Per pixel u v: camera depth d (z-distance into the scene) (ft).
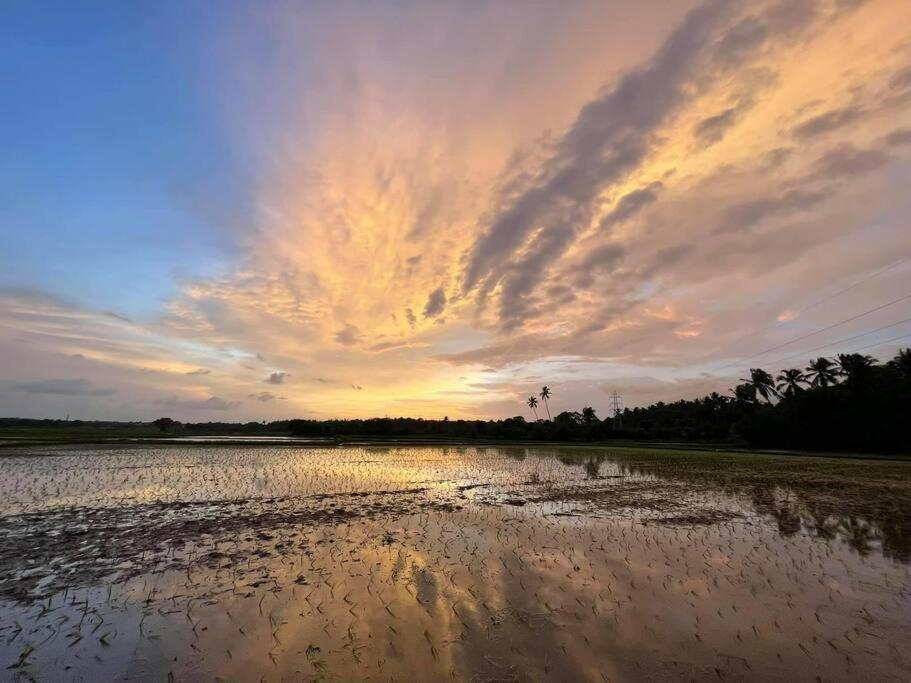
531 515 61.57
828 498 77.71
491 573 36.76
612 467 134.92
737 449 244.83
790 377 300.40
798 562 41.04
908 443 205.36
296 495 76.33
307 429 395.34
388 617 28.37
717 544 46.98
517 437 374.22
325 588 33.06
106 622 27.68
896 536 50.93
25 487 81.76
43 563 39.14
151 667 22.89
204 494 76.48
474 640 25.58
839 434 229.45
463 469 124.16
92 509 63.16
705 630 27.25
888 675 22.62
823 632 27.17
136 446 190.70
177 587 33.37
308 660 23.44
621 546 45.78
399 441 287.07
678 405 472.85
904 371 225.56
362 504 68.54
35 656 23.88
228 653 24.13
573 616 28.86
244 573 36.37
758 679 22.15
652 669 22.89
